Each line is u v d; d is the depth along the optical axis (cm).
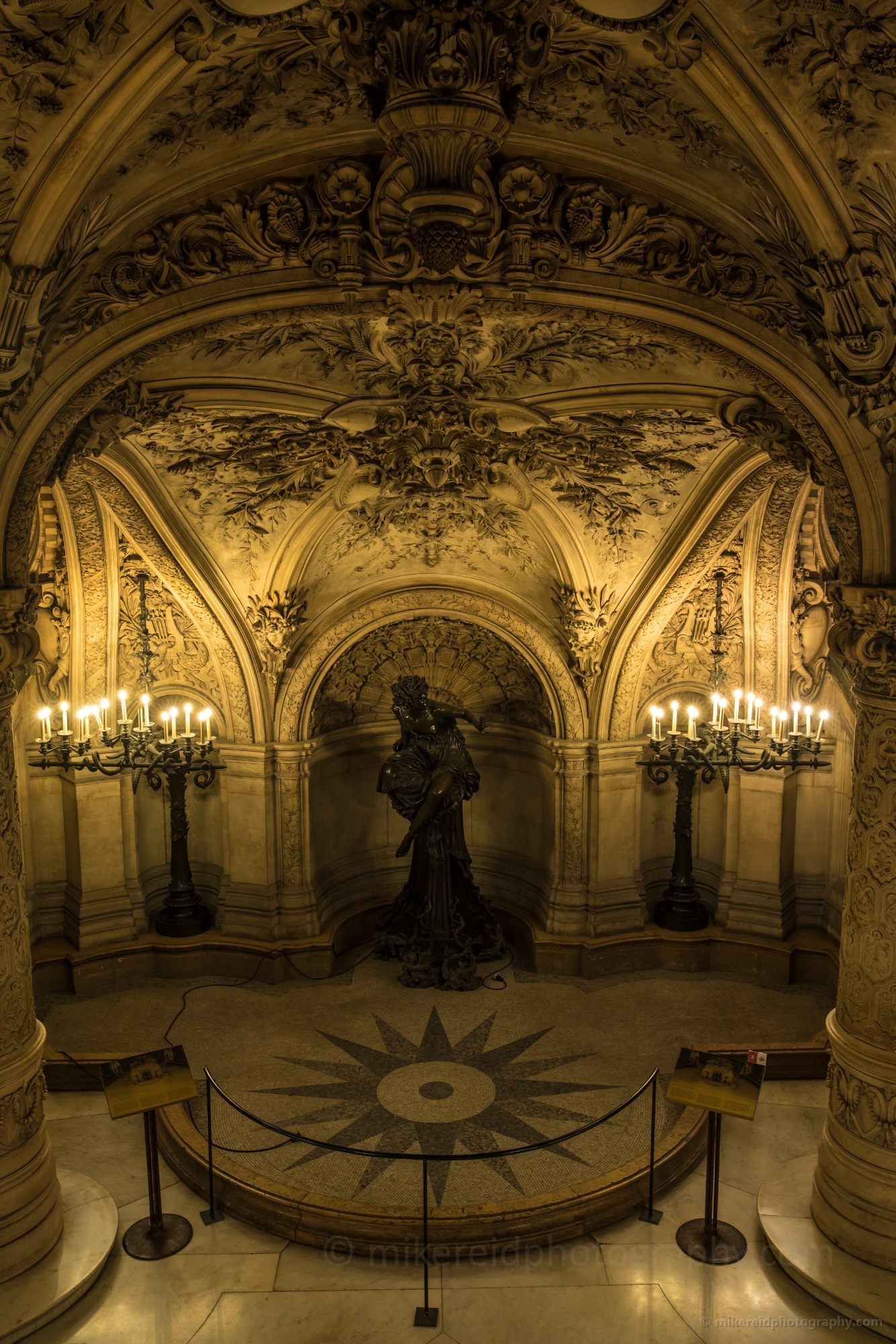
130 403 855
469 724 1511
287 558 1263
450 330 872
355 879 1543
